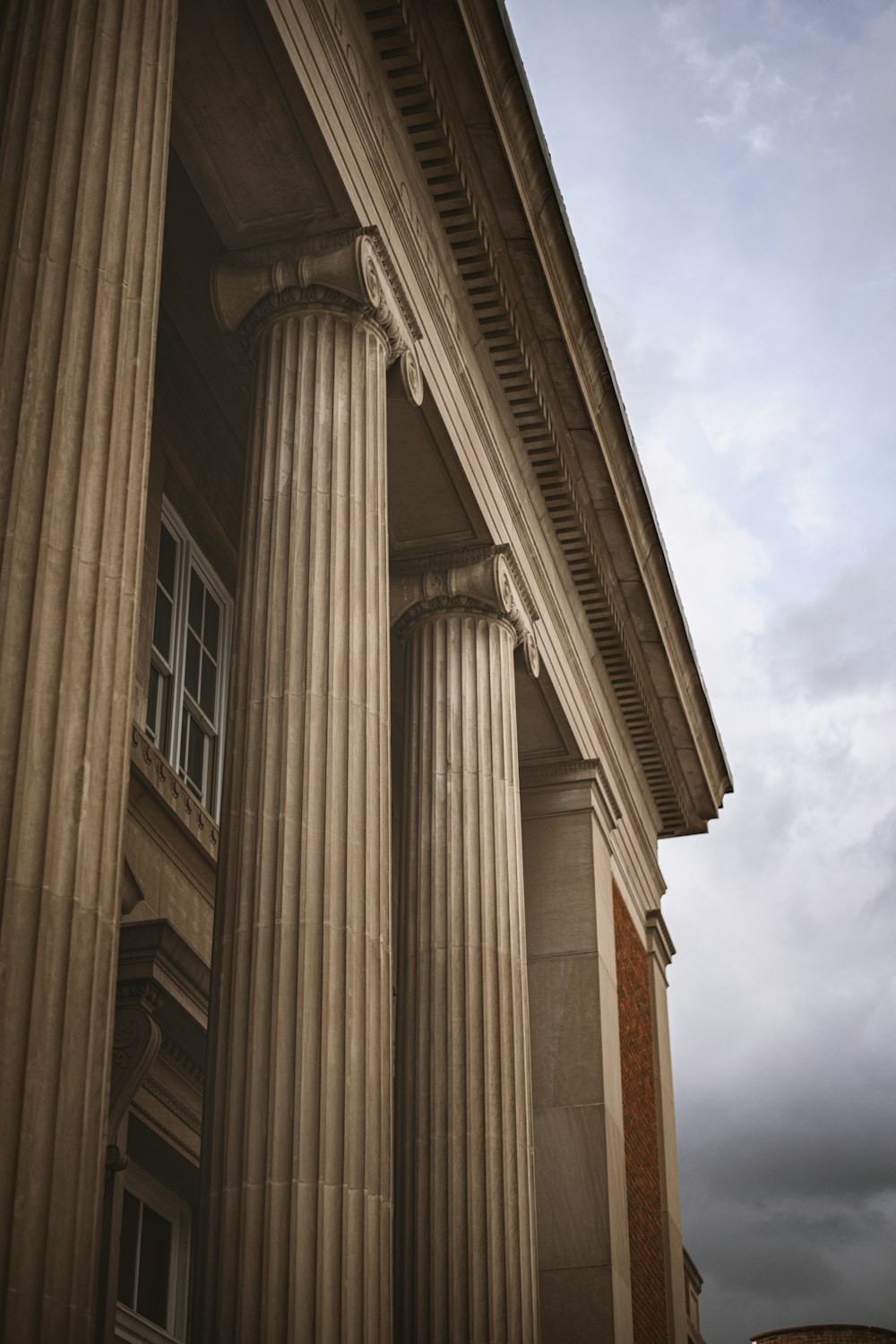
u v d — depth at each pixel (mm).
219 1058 12398
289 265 15664
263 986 12516
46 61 10719
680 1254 26859
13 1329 7660
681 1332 25891
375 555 14867
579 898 23844
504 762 19438
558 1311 21250
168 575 19719
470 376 19625
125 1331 16328
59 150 10469
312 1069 12234
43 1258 7918
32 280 9984
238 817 13336
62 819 8812
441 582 20000
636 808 28734
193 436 20000
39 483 9438
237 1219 11695
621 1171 23078
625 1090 24750
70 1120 8289
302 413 15109
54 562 9336
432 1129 17234
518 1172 17344
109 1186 13922
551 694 22875
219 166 15461
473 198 18422
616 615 25266
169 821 18531
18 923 8391
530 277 19578
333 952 12773
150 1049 14664
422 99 17234
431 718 19469
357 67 16281
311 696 13742
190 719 20109
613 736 27047
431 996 17938
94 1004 8648
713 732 29672
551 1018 23188
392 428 18250
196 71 14672
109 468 9883
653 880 30000
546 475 22406
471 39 16859
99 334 10141
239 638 14234
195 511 20391
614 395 21953
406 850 18906
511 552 20391
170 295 17953
